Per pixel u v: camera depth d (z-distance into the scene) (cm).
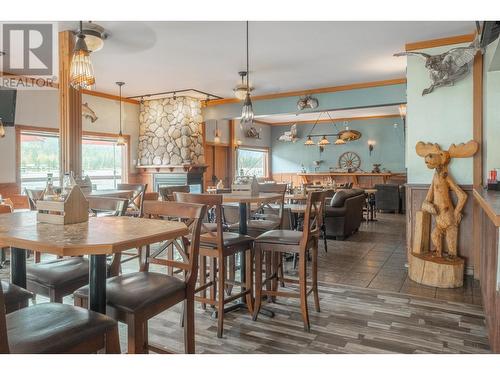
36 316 140
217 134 998
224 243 271
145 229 175
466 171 419
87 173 755
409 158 450
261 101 771
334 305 327
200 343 253
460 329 276
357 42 461
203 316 300
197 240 198
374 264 472
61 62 428
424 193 438
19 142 612
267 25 405
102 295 170
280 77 628
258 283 290
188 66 562
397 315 304
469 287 377
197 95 781
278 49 485
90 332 135
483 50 384
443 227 404
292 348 246
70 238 152
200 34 430
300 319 295
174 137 805
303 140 1345
